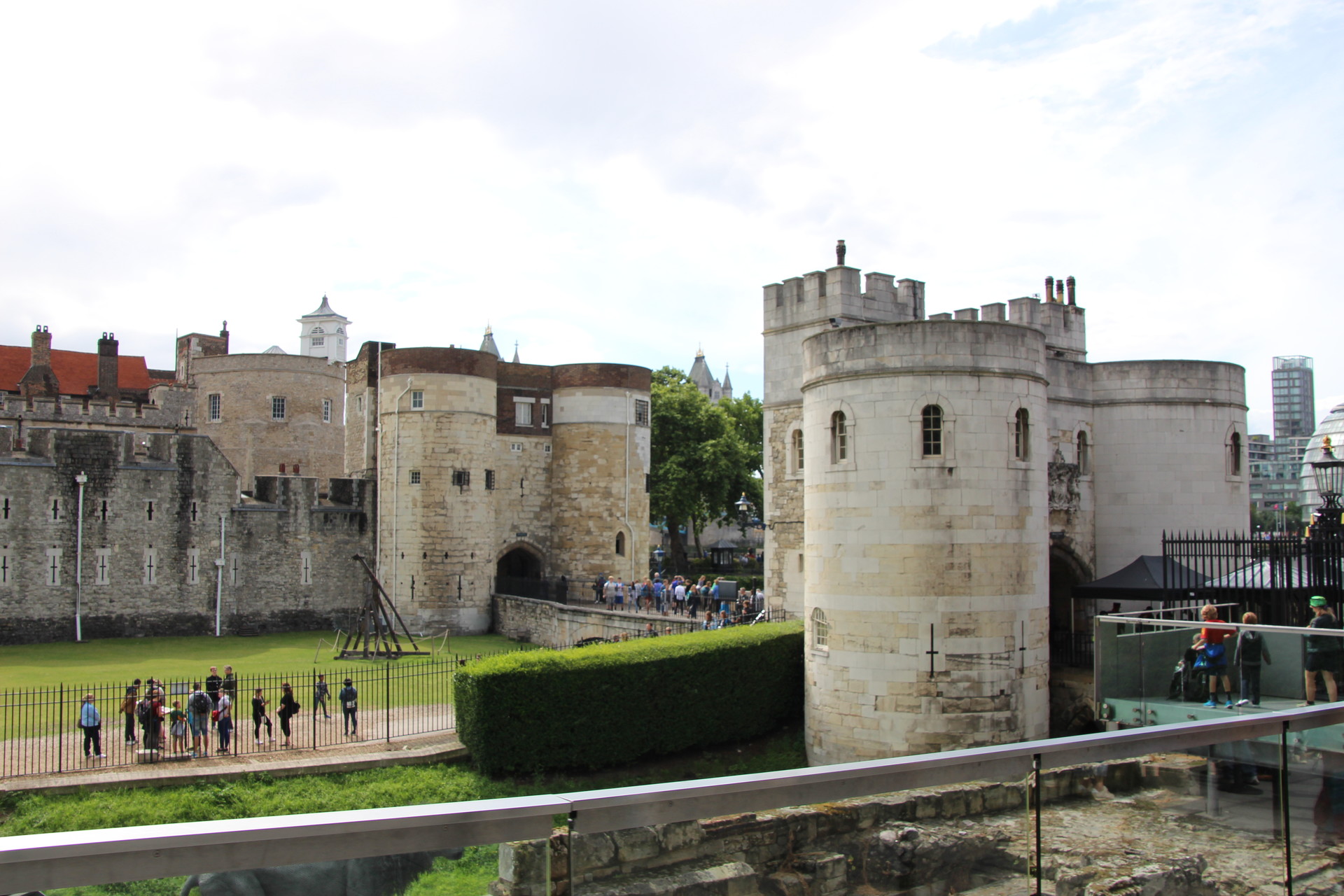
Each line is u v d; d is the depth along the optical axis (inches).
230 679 1078.4
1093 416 1444.4
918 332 1038.4
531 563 2374.5
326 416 2797.7
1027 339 1071.6
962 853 246.2
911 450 1035.3
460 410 2060.8
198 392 2716.5
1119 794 271.3
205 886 159.6
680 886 206.7
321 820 169.2
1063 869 253.9
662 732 1111.6
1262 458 6825.8
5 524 1770.4
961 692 1014.4
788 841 223.8
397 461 2063.2
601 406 2274.9
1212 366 1441.9
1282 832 297.7
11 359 2615.7
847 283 1357.0
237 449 2657.5
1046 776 261.6
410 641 1775.3
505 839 185.6
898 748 1021.8
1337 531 901.8
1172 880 270.5
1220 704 684.1
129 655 1674.5
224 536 1998.0
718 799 208.2
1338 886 308.0
